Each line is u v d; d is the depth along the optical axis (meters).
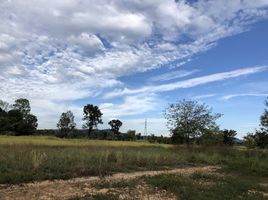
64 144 49.97
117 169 22.22
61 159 22.38
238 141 74.62
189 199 14.17
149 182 17.06
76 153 26.64
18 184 15.45
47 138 76.06
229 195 15.27
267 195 16.53
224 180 19.66
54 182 16.52
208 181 19.27
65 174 18.27
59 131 122.81
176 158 30.88
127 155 27.64
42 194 13.58
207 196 14.79
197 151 39.91
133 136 120.81
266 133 51.66
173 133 47.38
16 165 18.75
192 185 16.78
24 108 117.44
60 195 13.55
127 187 15.77
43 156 21.25
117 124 131.00
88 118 129.88
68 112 124.19
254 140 54.62
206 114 46.72
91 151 29.73
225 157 36.97
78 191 14.41
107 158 24.86
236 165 29.17
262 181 22.03
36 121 118.44
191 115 46.53
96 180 17.55
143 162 26.11
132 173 21.78
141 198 13.96
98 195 13.40
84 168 20.23
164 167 26.48
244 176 23.77
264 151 44.19
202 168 27.75
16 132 111.50
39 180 16.69
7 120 109.69
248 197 15.29
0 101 116.62
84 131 130.12
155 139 100.12
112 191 14.61
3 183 15.47
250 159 34.53
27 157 21.12
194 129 46.28
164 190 15.71
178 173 22.39
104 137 126.94
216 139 46.53
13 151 23.97
